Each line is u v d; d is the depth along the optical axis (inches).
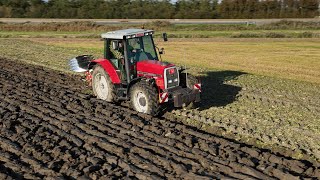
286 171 279.0
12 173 279.6
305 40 1179.9
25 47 999.0
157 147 315.9
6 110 417.7
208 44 1104.2
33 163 292.0
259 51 977.5
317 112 444.5
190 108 447.2
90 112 415.5
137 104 413.4
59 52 915.4
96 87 473.7
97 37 1254.9
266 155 310.0
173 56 895.7
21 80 577.0
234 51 977.5
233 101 486.3
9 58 810.2
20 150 315.6
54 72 656.4
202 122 401.7
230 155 305.6
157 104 396.8
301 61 838.5
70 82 578.2
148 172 276.7
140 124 374.6
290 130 381.1
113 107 434.0
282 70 740.0
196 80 421.7
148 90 393.7
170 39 1213.1
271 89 563.5
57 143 331.3
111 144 322.7
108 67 439.5
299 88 577.3
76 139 335.0
